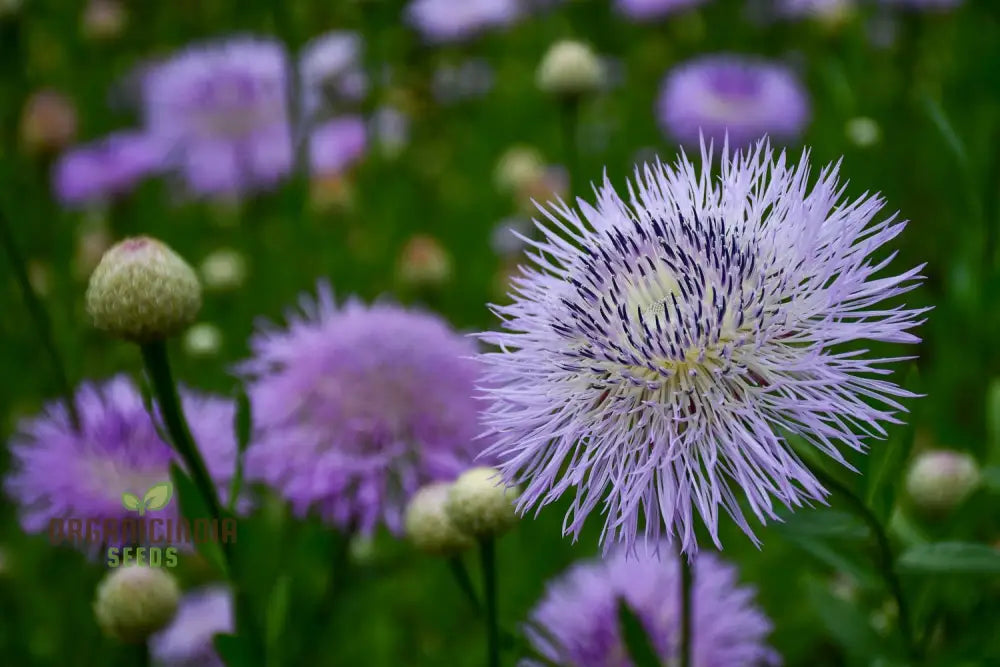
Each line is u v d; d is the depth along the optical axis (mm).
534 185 770
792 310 494
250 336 788
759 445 482
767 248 501
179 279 527
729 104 833
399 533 575
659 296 509
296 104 758
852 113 775
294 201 767
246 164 849
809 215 494
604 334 501
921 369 699
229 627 655
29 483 594
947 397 664
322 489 574
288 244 823
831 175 495
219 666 649
